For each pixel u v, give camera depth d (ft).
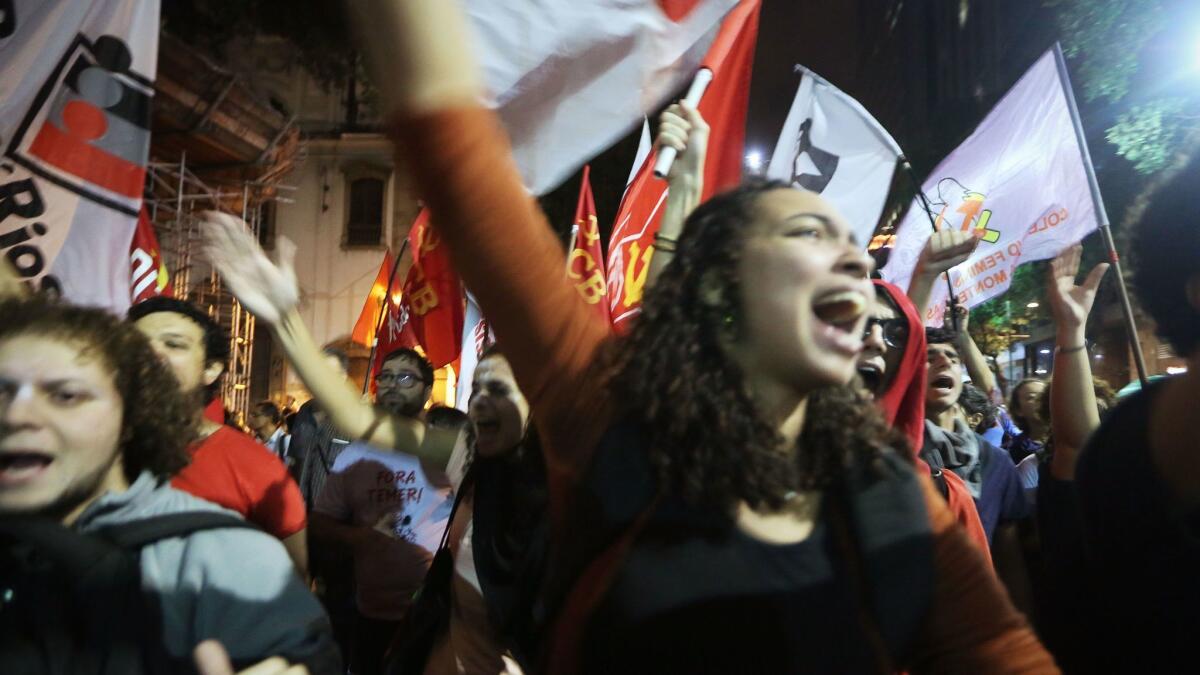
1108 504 4.62
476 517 7.17
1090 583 4.80
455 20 3.14
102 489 4.91
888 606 3.82
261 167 63.93
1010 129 13.83
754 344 3.98
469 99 3.12
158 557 4.69
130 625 4.40
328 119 93.86
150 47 12.66
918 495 4.12
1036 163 13.32
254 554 4.91
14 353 4.51
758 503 3.70
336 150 93.50
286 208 93.40
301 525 8.66
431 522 12.19
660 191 12.54
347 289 92.79
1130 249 5.10
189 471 8.08
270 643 4.63
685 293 4.00
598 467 3.67
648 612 3.53
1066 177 12.86
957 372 10.94
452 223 3.21
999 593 4.17
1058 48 13.19
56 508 4.58
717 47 9.57
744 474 3.68
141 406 4.97
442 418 12.81
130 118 12.37
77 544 4.39
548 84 8.13
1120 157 30.30
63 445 4.54
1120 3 25.38
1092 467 4.77
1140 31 25.31
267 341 88.69
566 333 3.57
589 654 3.64
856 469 4.02
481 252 3.26
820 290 3.89
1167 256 4.65
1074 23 26.86
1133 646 4.47
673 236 7.01
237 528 5.00
